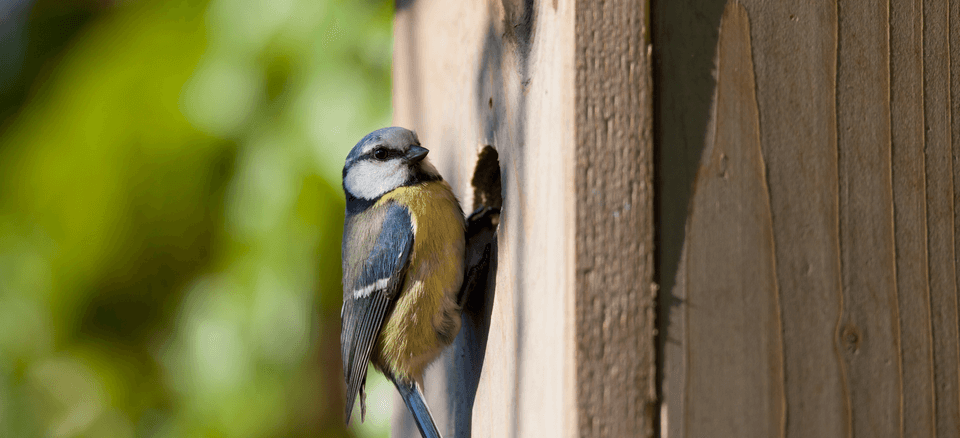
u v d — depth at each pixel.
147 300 7.90
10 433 8.12
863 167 4.18
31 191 7.74
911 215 4.21
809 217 4.11
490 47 5.15
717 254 4.02
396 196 5.79
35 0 9.19
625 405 3.88
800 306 4.06
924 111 4.26
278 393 7.12
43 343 8.04
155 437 7.70
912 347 4.15
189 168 7.33
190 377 7.26
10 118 9.08
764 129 4.11
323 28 7.11
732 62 4.10
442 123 6.14
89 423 8.16
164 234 7.51
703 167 4.04
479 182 5.72
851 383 4.07
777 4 4.17
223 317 7.14
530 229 4.42
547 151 4.19
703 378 3.95
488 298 5.18
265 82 7.18
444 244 5.61
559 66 4.06
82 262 7.71
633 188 3.97
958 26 4.32
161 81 7.45
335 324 7.86
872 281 4.14
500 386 4.83
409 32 6.83
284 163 6.97
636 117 3.99
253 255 7.04
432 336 5.71
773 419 3.99
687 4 4.09
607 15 4.00
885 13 4.25
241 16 7.32
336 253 7.00
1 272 7.84
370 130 6.95
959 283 4.22
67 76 8.01
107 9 8.93
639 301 3.93
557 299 3.99
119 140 7.41
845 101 4.19
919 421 4.12
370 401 7.55
